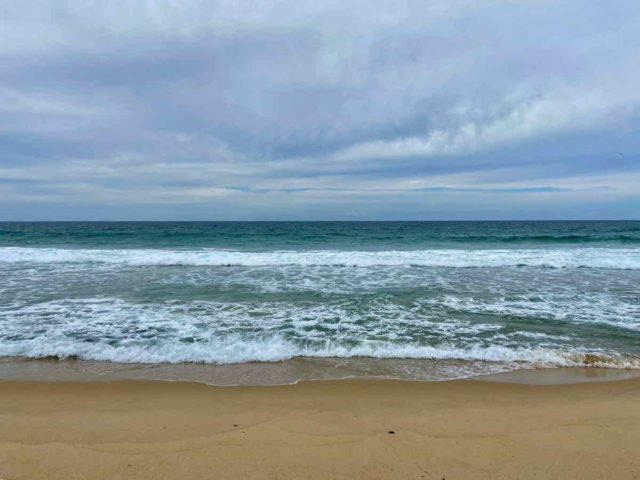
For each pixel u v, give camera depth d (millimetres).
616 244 21797
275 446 2949
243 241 25516
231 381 4492
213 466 2668
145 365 4980
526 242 23875
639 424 3342
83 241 24578
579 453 2852
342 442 3020
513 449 2916
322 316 7203
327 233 35438
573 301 8359
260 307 7820
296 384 4402
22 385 4324
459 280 10789
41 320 6840
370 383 4430
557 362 5074
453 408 3727
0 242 23609
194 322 6789
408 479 2527
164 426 3316
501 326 6625
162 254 15891
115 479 2518
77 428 3273
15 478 2525
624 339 5973
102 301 8266
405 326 6629
